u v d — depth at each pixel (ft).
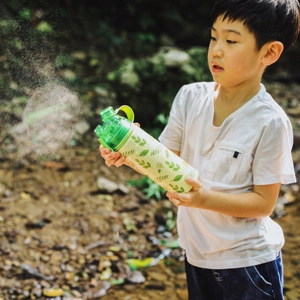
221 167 5.68
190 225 6.05
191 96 6.09
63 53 16.03
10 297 8.63
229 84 5.56
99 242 10.21
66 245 10.00
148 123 14.82
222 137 5.69
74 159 13.38
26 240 10.03
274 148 5.51
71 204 11.37
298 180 13.16
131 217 11.12
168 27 21.50
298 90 19.38
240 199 5.55
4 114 14.10
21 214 10.82
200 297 6.25
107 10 20.65
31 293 8.74
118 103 15.19
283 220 11.40
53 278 9.13
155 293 8.96
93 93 15.60
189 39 21.63
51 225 10.58
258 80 5.69
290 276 9.48
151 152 5.21
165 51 15.90
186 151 6.09
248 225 5.76
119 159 5.29
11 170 12.60
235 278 5.78
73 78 15.60
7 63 14.43
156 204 11.69
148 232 10.72
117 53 18.84
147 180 12.27
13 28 15.02
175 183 5.28
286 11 5.46
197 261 6.02
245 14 5.24
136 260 9.85
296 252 10.22
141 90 14.84
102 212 11.18
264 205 5.63
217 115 5.81
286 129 5.58
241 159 5.57
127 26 21.12
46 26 15.51
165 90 14.76
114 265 9.57
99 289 8.98
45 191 11.81
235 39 5.33
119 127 5.16
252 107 5.60
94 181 12.44
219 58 5.44
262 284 5.77
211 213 5.82
